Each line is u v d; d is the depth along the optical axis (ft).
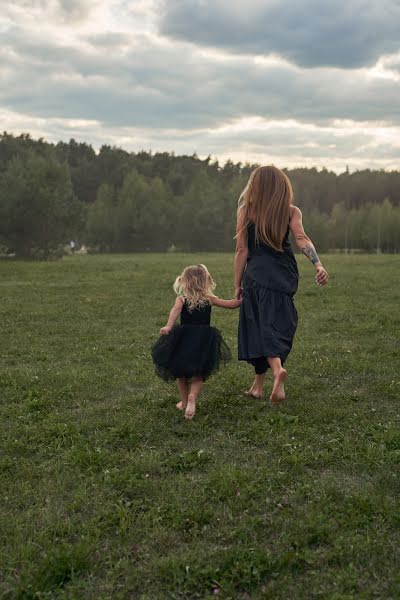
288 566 11.27
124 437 18.21
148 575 11.12
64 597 10.37
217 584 10.78
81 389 24.32
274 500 13.83
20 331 38.55
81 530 12.67
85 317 44.04
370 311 44.65
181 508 13.46
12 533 12.52
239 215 20.51
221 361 21.54
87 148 529.86
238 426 19.01
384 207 358.43
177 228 315.78
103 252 310.86
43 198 188.24
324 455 16.24
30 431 18.93
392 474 15.11
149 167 498.28
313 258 19.88
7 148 410.11
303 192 494.59
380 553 11.59
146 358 29.94
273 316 19.35
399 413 20.38
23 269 94.12
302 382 24.44
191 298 20.51
